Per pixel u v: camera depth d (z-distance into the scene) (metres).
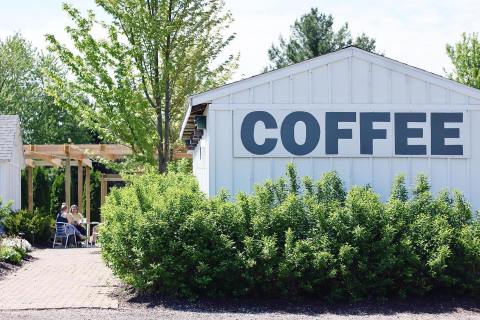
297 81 13.70
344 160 13.71
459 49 35.59
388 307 11.07
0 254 16.33
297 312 10.78
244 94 13.63
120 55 20.53
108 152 27.73
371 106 13.75
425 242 11.62
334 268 11.30
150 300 11.52
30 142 59.16
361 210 11.67
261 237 11.62
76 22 20.75
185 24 20.78
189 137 19.95
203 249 11.50
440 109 13.80
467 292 11.69
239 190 13.54
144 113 20.86
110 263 12.56
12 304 11.33
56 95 21.50
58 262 17.53
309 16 52.88
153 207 11.72
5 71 59.44
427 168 13.79
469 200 13.78
